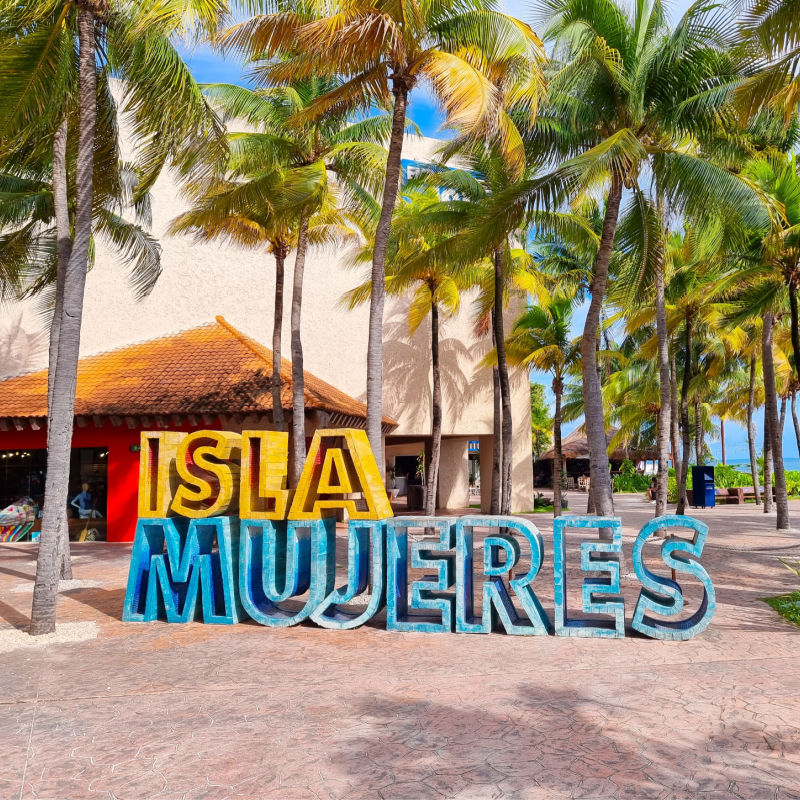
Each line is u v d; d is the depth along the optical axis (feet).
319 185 45.98
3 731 17.25
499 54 36.04
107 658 24.09
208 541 31.04
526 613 28.63
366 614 28.45
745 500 121.08
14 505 65.10
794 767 14.65
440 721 17.53
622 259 51.98
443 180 54.03
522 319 78.43
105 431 64.49
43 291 70.28
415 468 141.79
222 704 19.06
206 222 50.75
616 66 37.22
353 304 74.90
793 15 33.53
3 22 29.89
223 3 30.22
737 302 68.59
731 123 40.70
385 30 32.65
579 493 152.97
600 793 13.55
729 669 22.06
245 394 62.59
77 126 38.73
